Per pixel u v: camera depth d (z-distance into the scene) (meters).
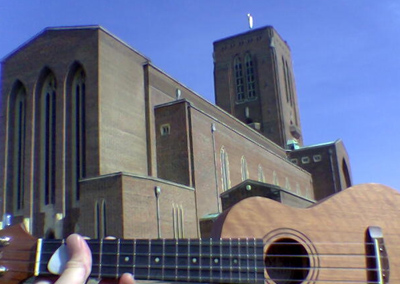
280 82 77.00
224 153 44.47
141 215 29.58
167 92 44.56
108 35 37.72
